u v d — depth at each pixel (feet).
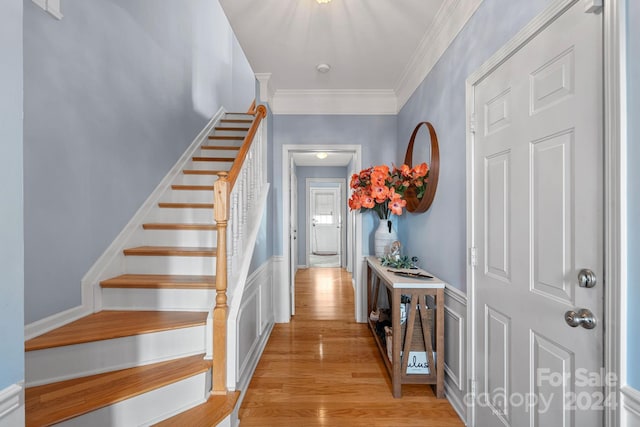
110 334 5.00
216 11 13.10
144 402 4.53
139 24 7.69
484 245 5.30
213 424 4.65
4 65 2.22
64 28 5.44
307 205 23.43
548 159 3.83
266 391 6.89
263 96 10.30
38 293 4.99
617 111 2.85
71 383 4.62
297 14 6.86
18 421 2.32
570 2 3.42
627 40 2.81
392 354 6.91
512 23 4.49
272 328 10.82
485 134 5.28
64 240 5.48
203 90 11.68
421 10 6.66
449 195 6.71
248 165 7.79
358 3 6.48
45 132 5.09
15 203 2.30
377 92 11.19
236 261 6.51
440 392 6.64
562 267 3.63
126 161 7.20
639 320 2.74
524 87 4.27
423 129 8.43
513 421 4.51
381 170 8.11
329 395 6.75
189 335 5.60
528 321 4.21
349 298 14.85
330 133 11.46
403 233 10.44
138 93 7.66
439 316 6.62
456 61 6.38
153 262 6.92
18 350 2.32
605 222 3.00
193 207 8.27
